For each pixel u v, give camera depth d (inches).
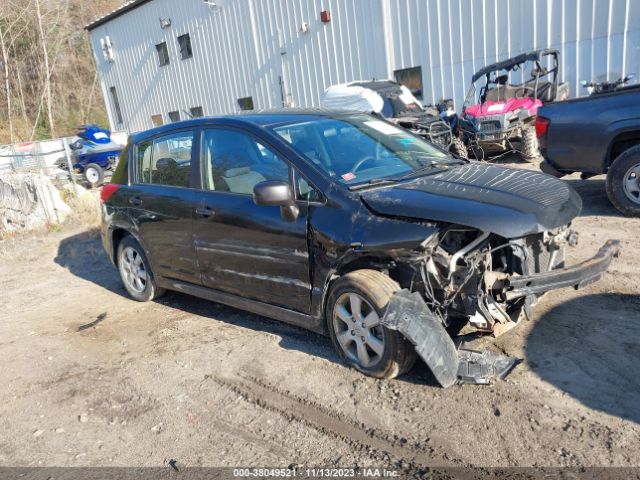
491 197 137.8
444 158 182.9
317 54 686.5
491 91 491.8
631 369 137.0
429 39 570.6
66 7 1459.2
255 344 177.0
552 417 122.6
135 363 175.5
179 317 209.5
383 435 123.7
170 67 937.5
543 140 278.1
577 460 109.2
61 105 1470.2
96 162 609.6
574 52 481.1
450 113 505.4
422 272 135.4
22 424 147.6
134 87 1042.7
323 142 170.2
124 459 127.2
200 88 890.1
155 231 205.3
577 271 137.2
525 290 130.7
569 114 265.7
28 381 172.2
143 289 229.0
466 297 134.0
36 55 1400.1
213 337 186.7
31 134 1317.7
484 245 135.9
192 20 853.2
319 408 137.0
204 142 188.5
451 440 119.2
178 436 133.8
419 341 128.2
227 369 163.2
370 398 137.9
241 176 174.6
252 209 166.7
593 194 309.9
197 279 194.7
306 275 156.0
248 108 818.2
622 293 178.4
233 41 796.0
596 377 135.3
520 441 116.3
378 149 174.6
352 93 505.0
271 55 746.2
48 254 339.3
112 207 227.6
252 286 173.5
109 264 304.2
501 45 520.7
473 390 135.6
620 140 259.1
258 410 140.3
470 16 534.3
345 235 142.6
